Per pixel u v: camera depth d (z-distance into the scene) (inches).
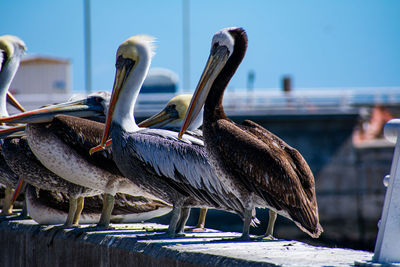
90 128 337.4
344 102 1163.9
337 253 231.6
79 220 374.3
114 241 288.7
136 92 318.3
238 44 282.7
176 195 292.7
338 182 1096.8
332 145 1091.3
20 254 368.8
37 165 357.4
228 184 272.4
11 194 438.3
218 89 280.4
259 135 289.4
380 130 1275.8
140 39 320.8
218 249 239.1
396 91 1272.1
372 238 1105.4
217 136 271.0
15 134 377.4
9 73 454.6
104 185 334.3
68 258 322.0
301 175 275.9
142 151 297.9
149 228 336.8
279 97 1143.0
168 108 369.4
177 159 292.4
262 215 759.7
